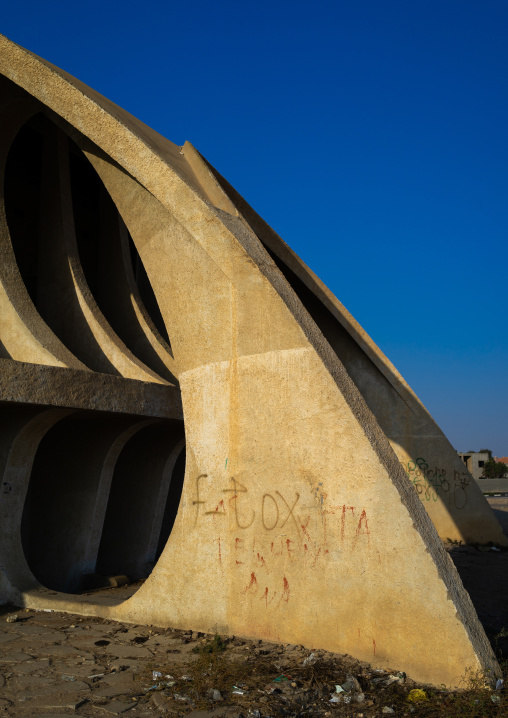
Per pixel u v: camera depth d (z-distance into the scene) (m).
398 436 13.64
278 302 6.23
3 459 8.23
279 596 5.84
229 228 6.66
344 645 5.39
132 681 5.01
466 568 11.19
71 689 4.84
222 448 6.44
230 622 6.11
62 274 10.83
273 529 5.96
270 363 6.20
